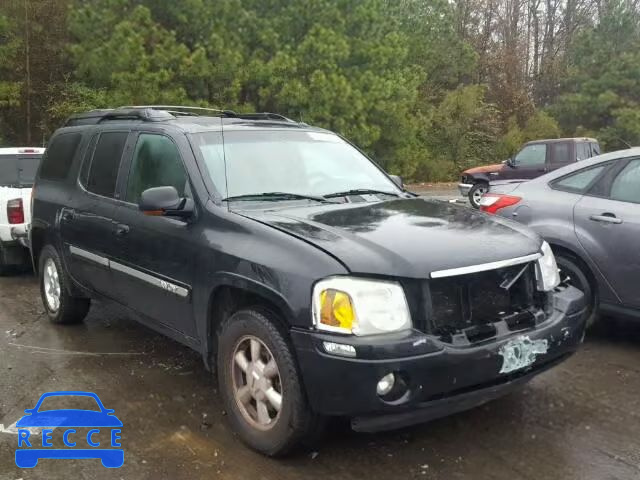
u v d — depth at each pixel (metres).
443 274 3.26
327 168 4.78
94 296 5.40
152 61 17.27
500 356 3.32
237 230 3.79
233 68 18.02
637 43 32.12
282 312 3.37
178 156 4.42
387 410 3.12
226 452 3.65
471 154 30.27
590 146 16.69
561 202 5.50
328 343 3.14
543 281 3.76
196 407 4.25
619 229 5.07
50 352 5.37
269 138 4.76
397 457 3.56
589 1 42.41
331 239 3.47
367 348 3.09
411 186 25.92
